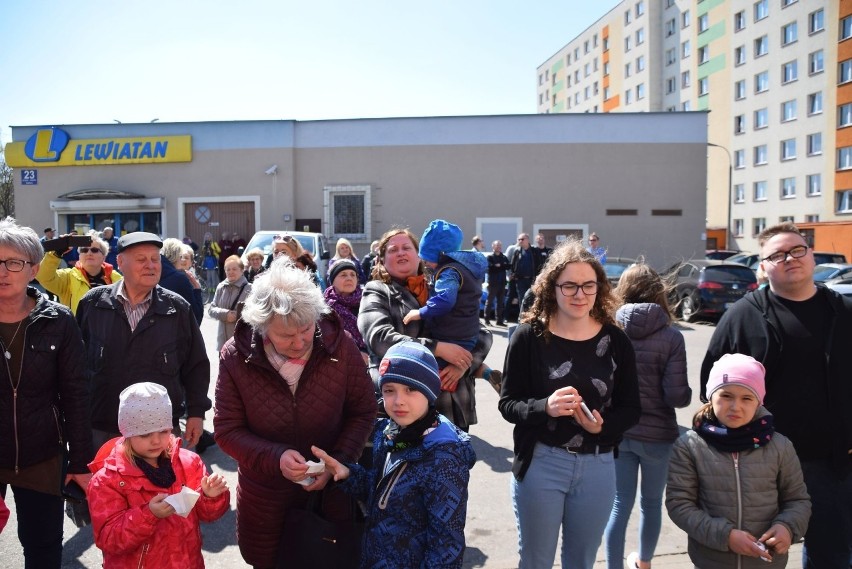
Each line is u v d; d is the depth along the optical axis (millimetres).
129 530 2375
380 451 2420
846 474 2928
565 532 2836
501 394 2916
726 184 47875
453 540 2129
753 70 44969
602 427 2725
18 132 22516
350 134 21953
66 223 22719
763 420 2670
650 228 21859
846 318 2959
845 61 37375
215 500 2582
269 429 2688
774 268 3020
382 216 22000
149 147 22078
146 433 2492
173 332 3615
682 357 3449
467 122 21750
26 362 2912
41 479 3000
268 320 2492
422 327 3568
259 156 22000
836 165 38062
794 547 3918
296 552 2543
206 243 21172
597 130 21719
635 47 59969
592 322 2832
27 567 3029
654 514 3518
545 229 21859
